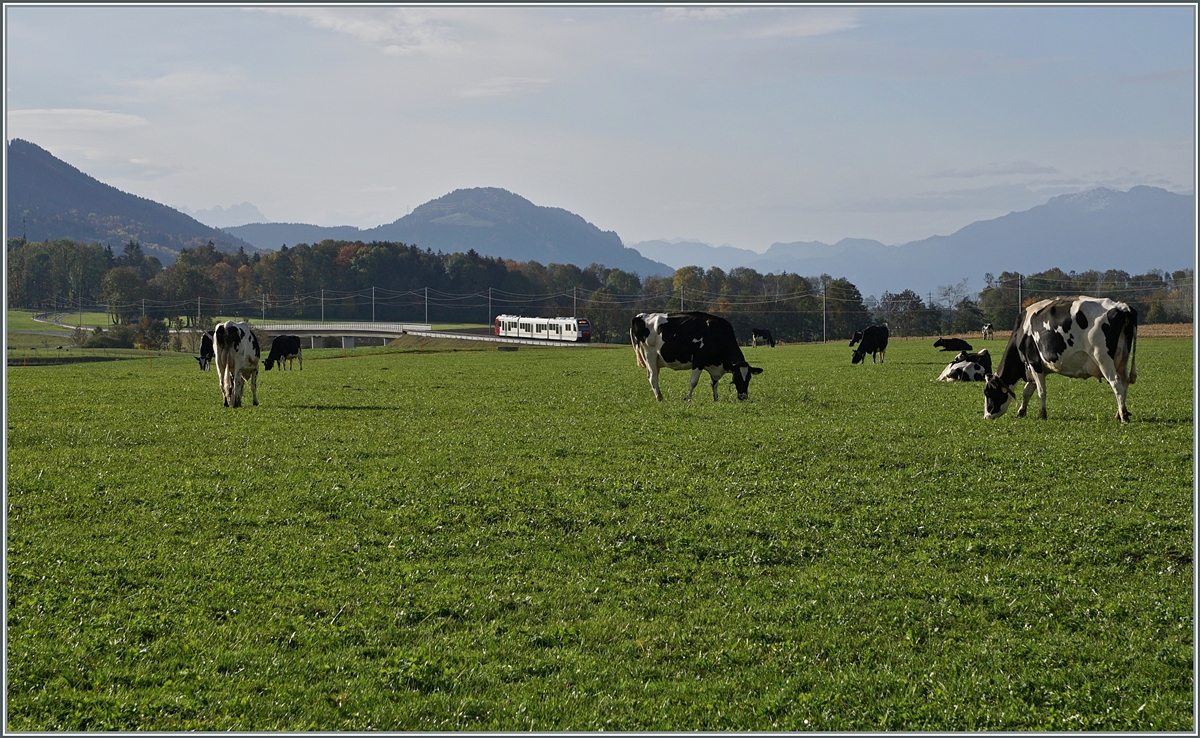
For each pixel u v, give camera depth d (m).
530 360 68.12
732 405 31.83
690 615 12.23
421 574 13.72
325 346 150.88
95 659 10.62
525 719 9.38
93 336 138.38
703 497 17.95
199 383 45.12
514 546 15.09
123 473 20.03
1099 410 28.08
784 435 24.31
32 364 84.44
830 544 15.11
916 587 13.01
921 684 10.16
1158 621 11.72
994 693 9.94
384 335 150.12
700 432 25.17
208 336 61.59
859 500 17.52
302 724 9.25
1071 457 20.56
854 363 58.03
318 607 12.39
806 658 10.85
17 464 20.98
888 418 27.78
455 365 61.66
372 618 12.02
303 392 39.56
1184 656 10.64
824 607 12.38
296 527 16.09
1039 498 17.30
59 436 25.20
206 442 24.38
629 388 39.84
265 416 30.02
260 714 9.43
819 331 183.50
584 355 77.25
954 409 29.83
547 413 30.38
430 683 10.20
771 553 14.67
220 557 14.39
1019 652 10.91
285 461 21.55
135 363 77.94
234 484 19.03
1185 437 22.47
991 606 12.43
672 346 32.91
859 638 11.41
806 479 19.28
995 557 14.44
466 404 33.56
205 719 9.31
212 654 10.84
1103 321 24.86
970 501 17.20
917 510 16.72
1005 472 19.45
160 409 32.22
